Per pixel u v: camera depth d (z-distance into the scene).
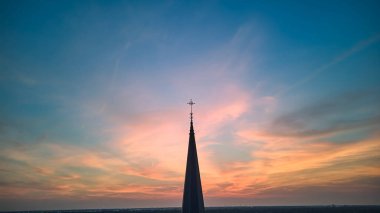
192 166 48.59
